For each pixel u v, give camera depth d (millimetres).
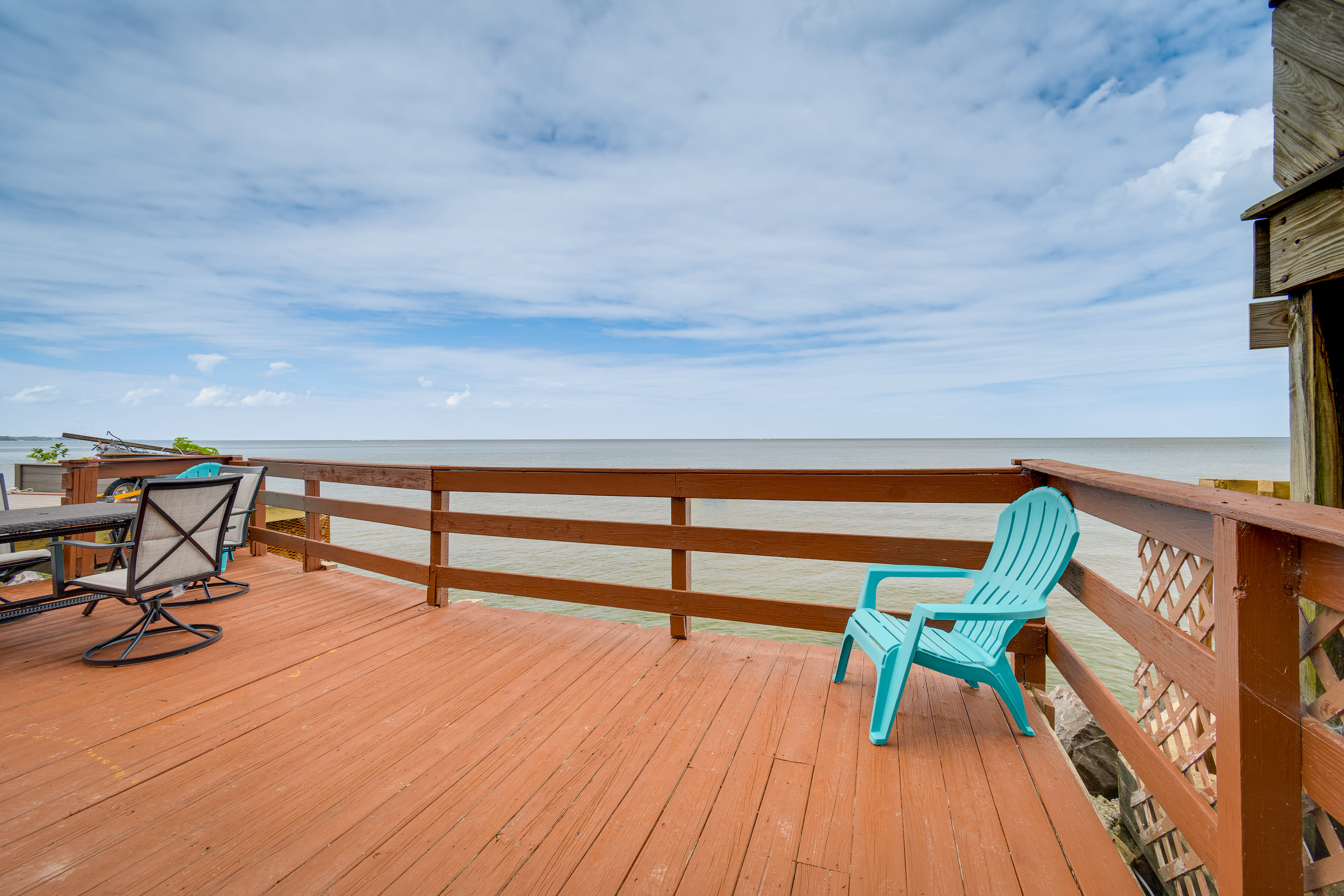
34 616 3398
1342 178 1518
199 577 2998
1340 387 1662
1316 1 1605
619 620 7820
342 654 2801
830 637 7289
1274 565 952
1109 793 2865
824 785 1706
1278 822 941
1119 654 6551
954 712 2189
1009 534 2277
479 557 11164
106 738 1983
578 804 1618
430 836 1474
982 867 1355
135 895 1263
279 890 1282
